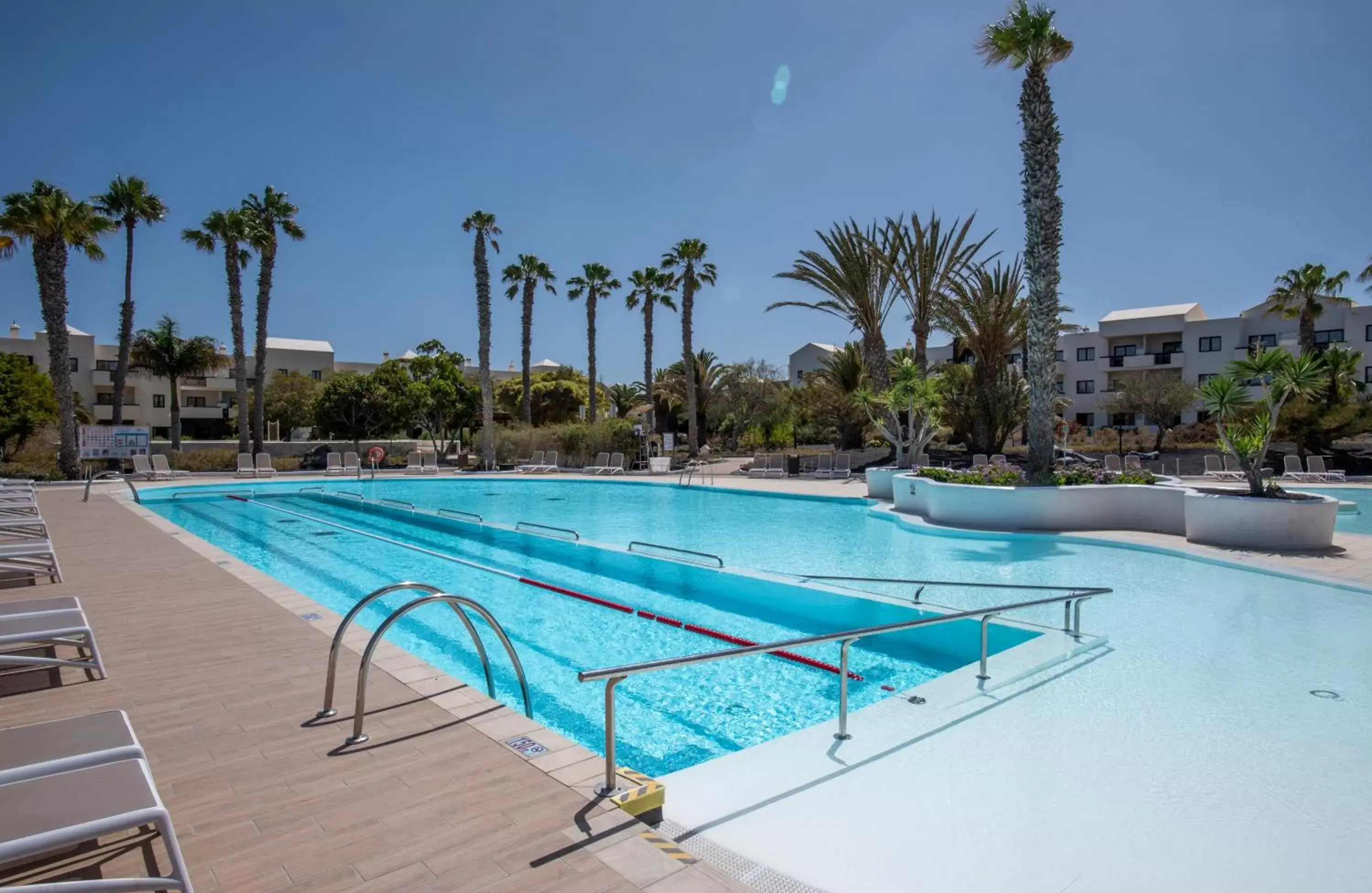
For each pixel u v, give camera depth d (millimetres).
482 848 2639
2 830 2016
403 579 9711
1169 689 4824
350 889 2385
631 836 2738
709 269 35250
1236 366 11148
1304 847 2939
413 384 37219
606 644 6836
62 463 23844
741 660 6191
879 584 8750
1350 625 6484
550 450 30234
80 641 4832
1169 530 11633
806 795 3369
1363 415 23938
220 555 9469
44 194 23234
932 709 4465
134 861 2559
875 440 30328
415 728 3764
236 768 3305
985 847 2928
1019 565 9859
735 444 41656
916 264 22547
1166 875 2736
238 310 30125
